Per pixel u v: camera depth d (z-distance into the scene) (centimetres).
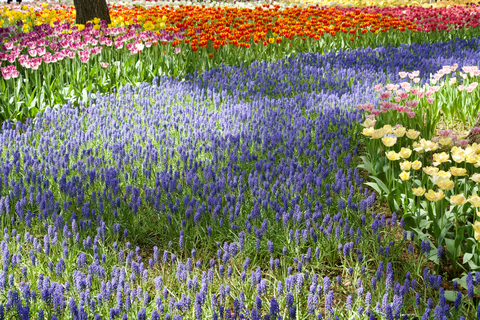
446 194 400
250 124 594
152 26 1090
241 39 1073
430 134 560
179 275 304
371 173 470
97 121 620
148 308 292
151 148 526
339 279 306
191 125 625
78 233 344
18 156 486
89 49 796
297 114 638
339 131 561
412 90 609
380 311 267
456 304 268
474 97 677
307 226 357
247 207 404
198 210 372
